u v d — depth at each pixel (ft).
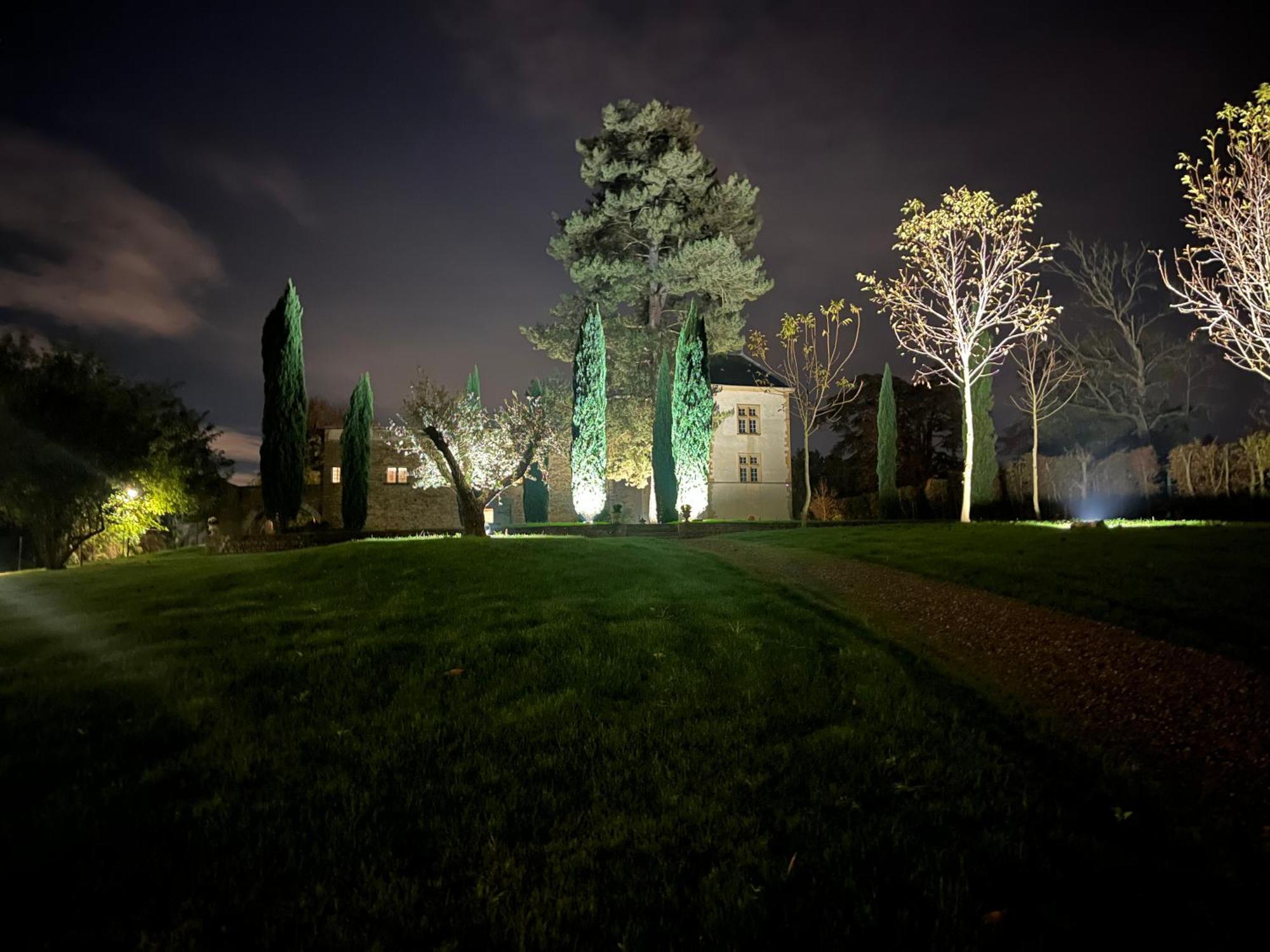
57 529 82.53
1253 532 43.27
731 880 12.06
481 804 14.84
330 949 10.53
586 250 119.44
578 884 12.14
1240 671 20.62
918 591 37.19
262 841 13.37
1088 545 44.34
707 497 99.66
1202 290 53.21
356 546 51.03
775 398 137.49
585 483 99.60
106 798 14.97
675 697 20.98
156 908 11.40
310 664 24.21
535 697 20.88
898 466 153.28
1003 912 11.10
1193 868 12.23
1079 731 18.51
